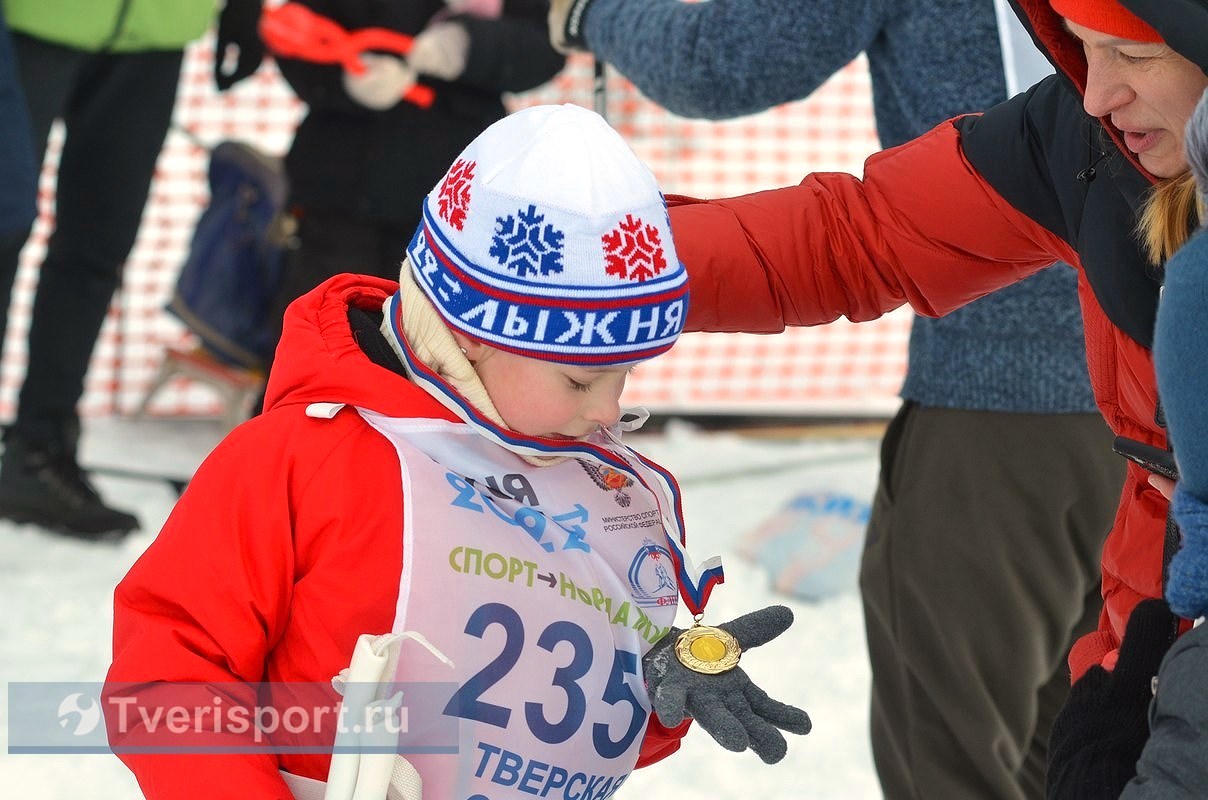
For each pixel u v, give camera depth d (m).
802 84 2.88
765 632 2.07
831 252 2.44
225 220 6.14
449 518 1.87
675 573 2.10
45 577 5.00
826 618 4.96
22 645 4.41
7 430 5.36
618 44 3.11
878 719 3.04
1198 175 1.59
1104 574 2.22
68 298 5.34
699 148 8.74
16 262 4.95
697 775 3.90
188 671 1.82
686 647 1.99
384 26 4.96
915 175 2.36
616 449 2.10
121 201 5.40
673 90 2.97
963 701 2.88
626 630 2.02
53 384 5.34
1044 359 2.79
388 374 1.92
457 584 1.87
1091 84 1.83
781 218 2.46
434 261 1.88
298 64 5.00
